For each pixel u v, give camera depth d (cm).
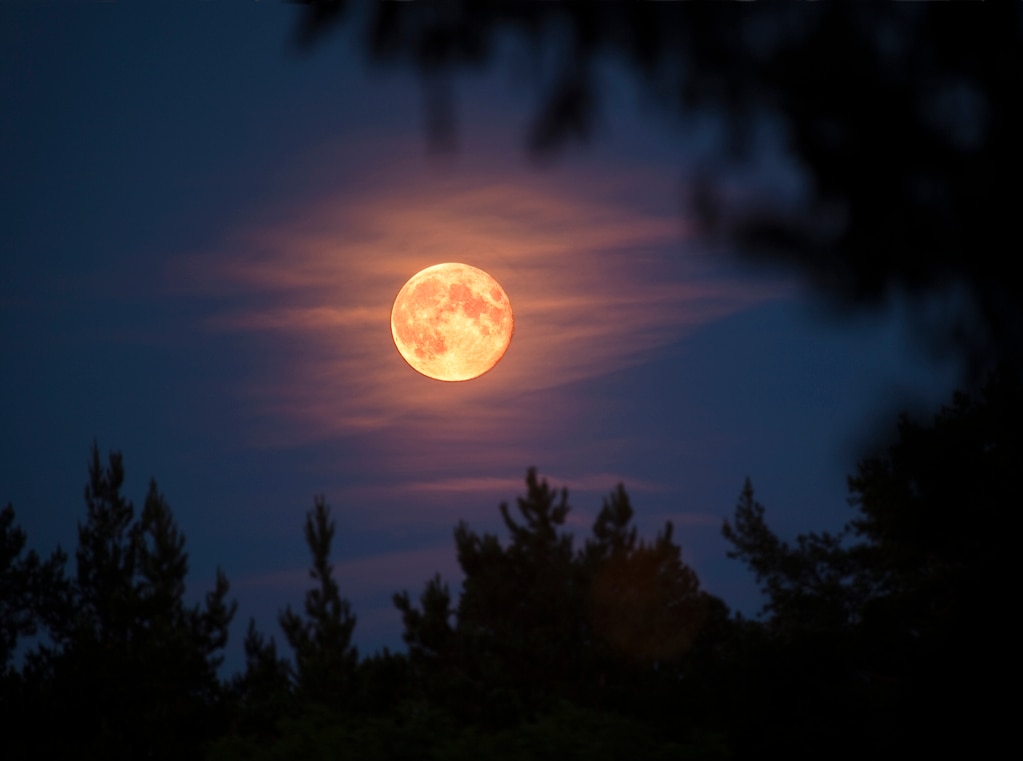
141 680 9756
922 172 831
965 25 825
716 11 861
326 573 10856
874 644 5572
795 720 5503
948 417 5700
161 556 11344
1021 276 828
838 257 836
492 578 9731
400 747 5741
